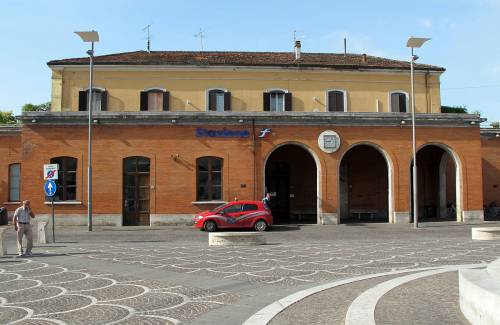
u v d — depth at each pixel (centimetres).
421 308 814
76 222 2927
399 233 2500
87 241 2228
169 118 2955
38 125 2939
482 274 779
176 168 2969
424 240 2142
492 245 1900
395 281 1075
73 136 2948
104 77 3444
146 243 2122
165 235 2491
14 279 1223
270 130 3000
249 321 787
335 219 2997
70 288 1098
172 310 884
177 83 3472
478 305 671
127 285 1128
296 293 995
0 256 1692
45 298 993
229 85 3500
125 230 2750
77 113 2928
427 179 3656
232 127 2997
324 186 3006
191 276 1245
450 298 895
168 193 2955
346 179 3591
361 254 1656
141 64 3431
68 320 817
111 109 3431
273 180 3566
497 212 3556
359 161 3594
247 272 1299
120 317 835
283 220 3459
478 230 2148
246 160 2992
